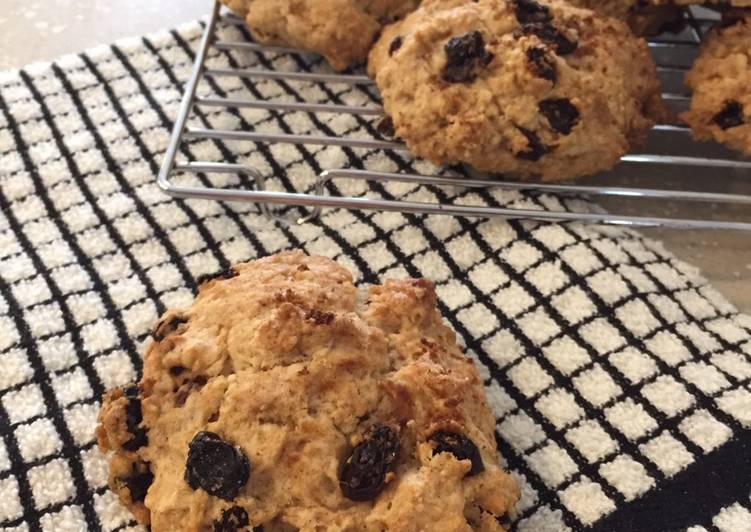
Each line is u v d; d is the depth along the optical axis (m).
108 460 0.17
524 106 0.21
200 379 0.16
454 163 0.22
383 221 0.21
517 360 0.18
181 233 0.21
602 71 0.21
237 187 0.22
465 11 0.22
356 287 0.18
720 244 0.21
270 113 0.24
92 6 0.30
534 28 0.21
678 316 0.19
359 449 0.15
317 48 0.24
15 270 0.20
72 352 0.18
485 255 0.20
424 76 0.21
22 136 0.23
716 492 0.16
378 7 0.24
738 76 0.21
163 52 0.26
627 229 0.21
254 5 0.25
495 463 0.16
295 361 0.16
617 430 0.17
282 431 0.15
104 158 0.23
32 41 0.28
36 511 0.16
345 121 0.24
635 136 0.22
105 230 0.21
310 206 0.21
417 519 0.14
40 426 0.17
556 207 0.21
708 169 0.23
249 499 0.14
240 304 0.17
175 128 0.22
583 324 0.19
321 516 0.14
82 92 0.25
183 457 0.15
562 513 0.16
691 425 0.17
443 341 0.17
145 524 0.16
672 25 0.25
